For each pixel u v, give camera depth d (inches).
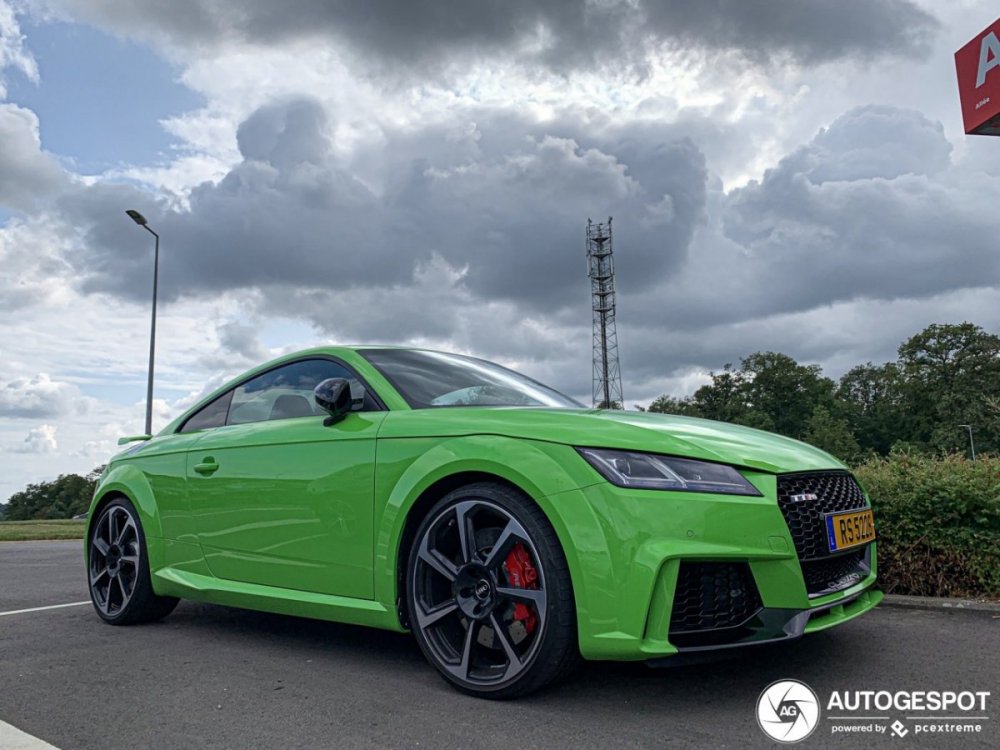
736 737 93.4
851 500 119.5
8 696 116.5
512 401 145.3
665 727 96.9
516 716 101.7
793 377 3843.5
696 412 4001.0
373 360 144.5
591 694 109.7
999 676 116.7
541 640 102.0
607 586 98.0
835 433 3435.0
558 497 102.3
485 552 111.8
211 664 133.1
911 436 3408.0
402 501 118.3
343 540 126.3
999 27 939.3
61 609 194.2
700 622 99.8
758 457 109.5
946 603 165.9
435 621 114.5
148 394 791.7
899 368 3750.0
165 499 162.4
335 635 153.6
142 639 155.1
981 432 3061.0
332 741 94.8
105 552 175.0
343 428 131.6
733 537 100.0
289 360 158.9
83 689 119.7
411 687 116.0
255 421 156.1
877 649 132.3
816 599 106.5
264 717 104.3
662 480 101.4
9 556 394.0
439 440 117.6
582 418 114.2
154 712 107.7
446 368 151.6
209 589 148.9
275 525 137.6
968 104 991.6
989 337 3221.0
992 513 169.9
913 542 177.5
